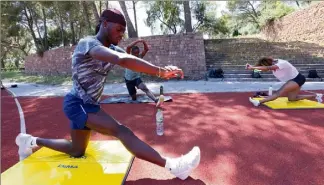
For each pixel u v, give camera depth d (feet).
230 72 38.37
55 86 36.86
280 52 45.85
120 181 7.02
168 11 75.00
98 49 6.19
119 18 6.79
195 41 38.34
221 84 31.45
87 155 8.70
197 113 15.87
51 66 56.34
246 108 16.88
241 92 24.48
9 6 62.75
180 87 29.32
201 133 11.83
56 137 11.77
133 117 15.12
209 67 40.50
